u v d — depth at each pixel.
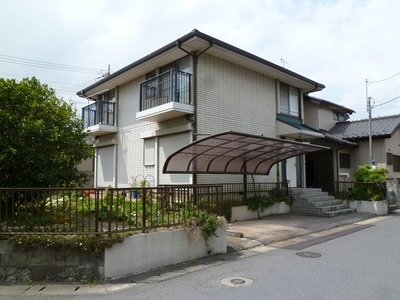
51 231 4.99
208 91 10.94
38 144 6.39
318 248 7.01
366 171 13.65
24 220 5.20
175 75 10.13
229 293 4.28
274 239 7.89
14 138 5.98
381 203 12.98
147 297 4.19
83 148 7.43
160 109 10.32
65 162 7.03
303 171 15.21
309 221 10.58
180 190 6.39
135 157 13.02
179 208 6.25
